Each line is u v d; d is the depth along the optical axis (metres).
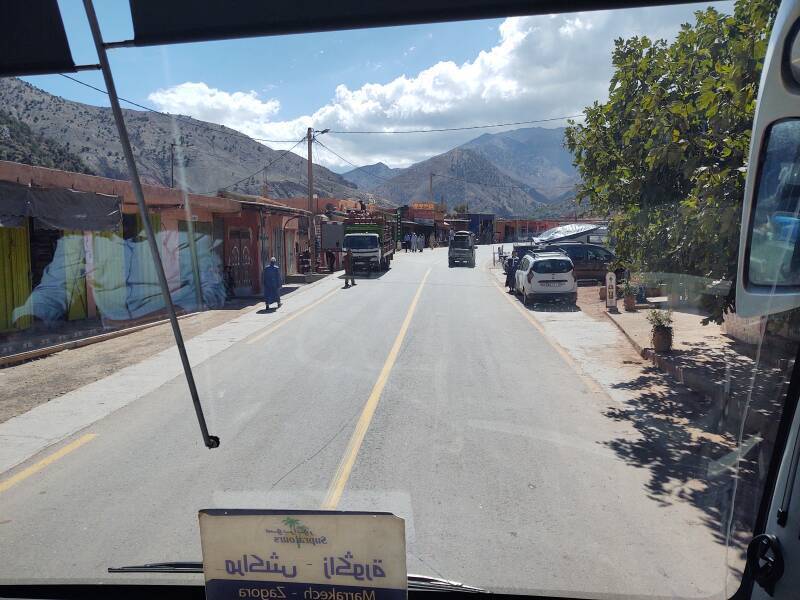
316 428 6.68
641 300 16.62
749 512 2.25
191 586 2.83
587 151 7.03
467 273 33.59
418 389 8.66
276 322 15.63
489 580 3.28
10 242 12.87
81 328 13.77
